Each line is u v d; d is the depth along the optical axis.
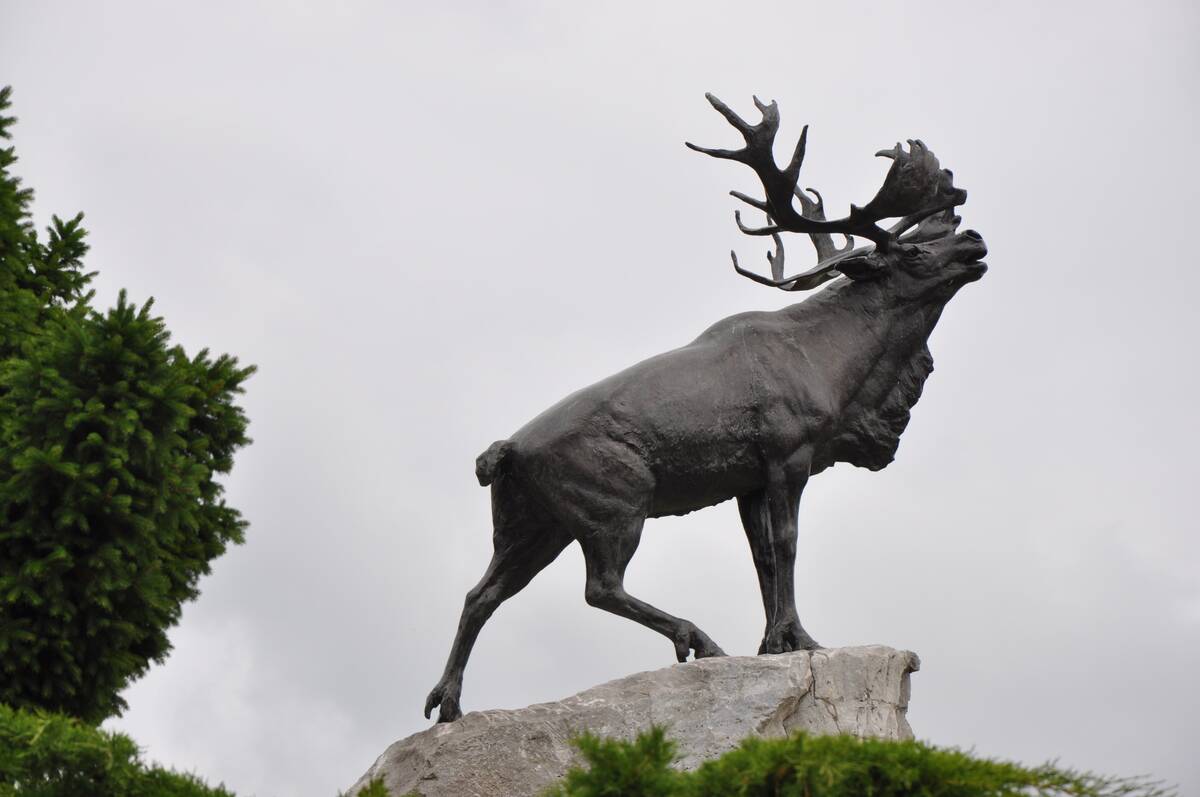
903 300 12.35
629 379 11.70
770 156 12.25
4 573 10.81
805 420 11.77
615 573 11.41
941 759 7.56
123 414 10.78
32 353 11.30
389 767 11.23
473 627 11.70
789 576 11.61
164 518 11.20
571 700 11.02
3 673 10.91
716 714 10.73
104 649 11.14
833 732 10.71
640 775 7.53
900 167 12.23
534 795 10.63
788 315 12.26
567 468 11.44
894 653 11.22
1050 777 7.57
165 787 8.52
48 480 10.75
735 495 11.95
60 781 8.50
